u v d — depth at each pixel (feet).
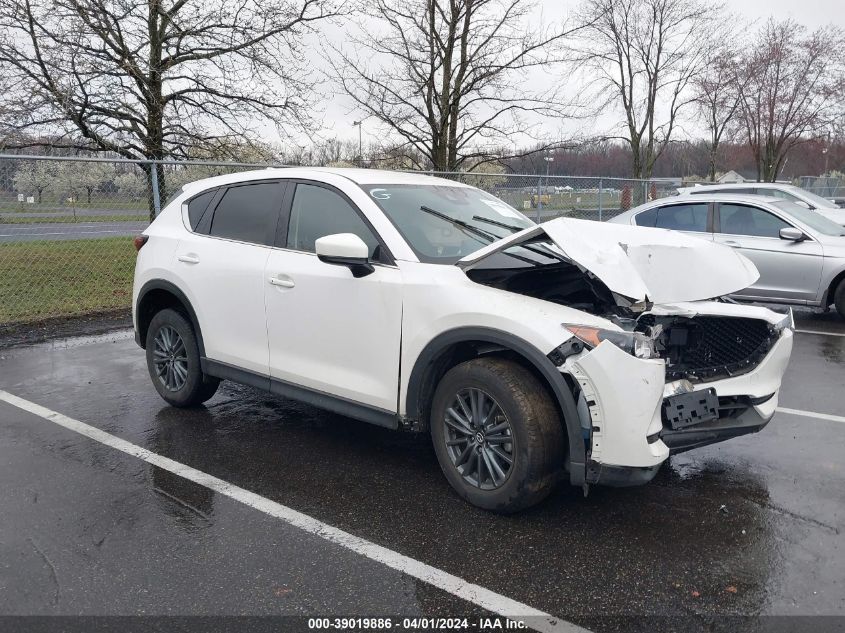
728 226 29.43
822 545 10.56
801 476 13.10
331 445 14.69
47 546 10.43
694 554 10.29
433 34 43.60
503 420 11.12
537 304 10.94
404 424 12.41
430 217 13.62
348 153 56.08
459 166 48.83
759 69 66.23
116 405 17.31
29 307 29.32
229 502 11.96
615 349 10.00
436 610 8.93
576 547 10.48
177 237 16.40
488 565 9.98
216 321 15.35
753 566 9.97
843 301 27.35
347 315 12.85
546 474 10.77
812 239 27.55
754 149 70.69
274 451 14.32
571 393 10.39
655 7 59.11
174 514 11.51
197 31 40.45
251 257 14.64
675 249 12.32
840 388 18.90
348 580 9.59
